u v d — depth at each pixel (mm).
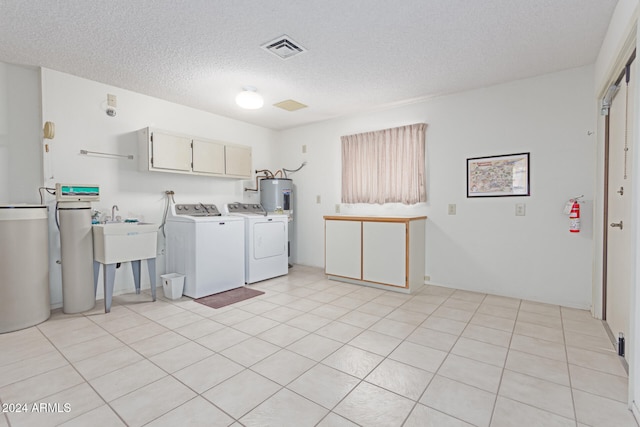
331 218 4102
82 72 3061
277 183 4836
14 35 2379
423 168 3826
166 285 3369
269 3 2006
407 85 3381
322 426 1423
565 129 3008
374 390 1695
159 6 2031
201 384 1752
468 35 2396
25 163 2947
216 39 2449
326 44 2529
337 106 4082
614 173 2393
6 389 1705
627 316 2004
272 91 3559
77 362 1992
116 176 3457
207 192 4340
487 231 3455
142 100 3656
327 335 2400
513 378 1804
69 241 2848
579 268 2973
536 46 2562
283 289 3717
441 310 2951
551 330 2471
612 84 2312
